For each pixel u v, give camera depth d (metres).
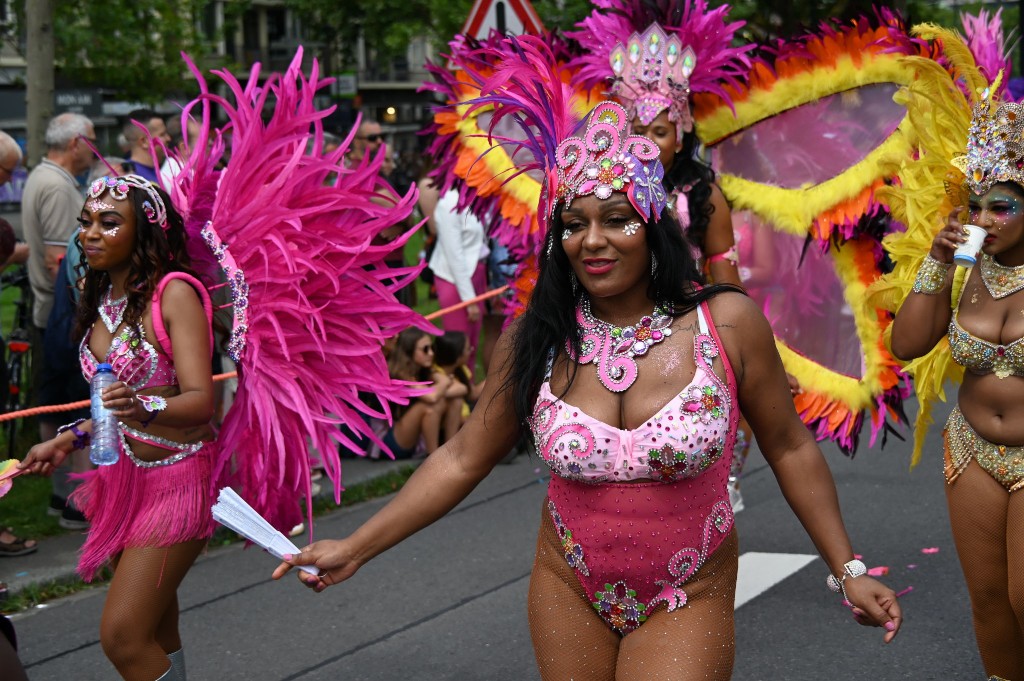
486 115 5.86
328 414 4.44
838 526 2.85
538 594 2.92
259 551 6.46
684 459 2.70
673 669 2.71
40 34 8.95
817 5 7.97
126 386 3.52
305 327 4.19
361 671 4.73
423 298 16.45
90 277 3.92
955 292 3.83
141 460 3.75
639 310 2.82
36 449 3.83
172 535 3.71
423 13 30.78
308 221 4.21
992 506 3.69
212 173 4.20
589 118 2.85
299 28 50.25
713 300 2.82
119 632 3.66
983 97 3.70
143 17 25.19
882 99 5.40
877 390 5.52
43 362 6.58
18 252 7.46
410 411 8.07
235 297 4.09
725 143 5.73
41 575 5.89
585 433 2.75
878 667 4.55
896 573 5.61
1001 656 3.87
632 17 4.95
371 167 4.29
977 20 4.74
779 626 5.01
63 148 7.03
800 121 5.54
